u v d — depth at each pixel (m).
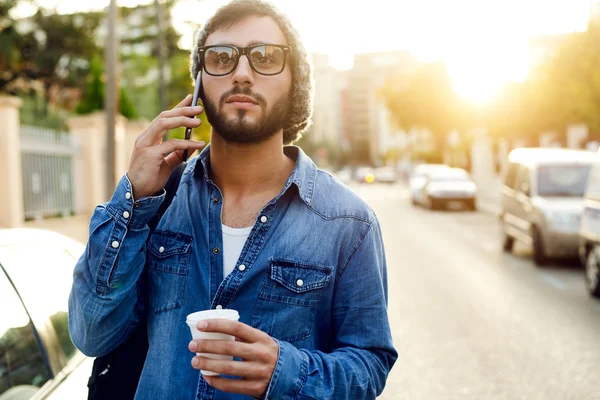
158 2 18.47
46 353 1.90
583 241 7.36
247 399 1.40
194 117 1.48
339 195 1.56
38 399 1.71
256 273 1.45
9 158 11.73
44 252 2.21
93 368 1.57
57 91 28.44
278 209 1.51
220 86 1.49
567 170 9.88
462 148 39.75
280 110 1.51
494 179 30.75
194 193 1.58
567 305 6.72
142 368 1.56
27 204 13.13
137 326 1.54
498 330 5.73
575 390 4.17
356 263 1.51
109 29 11.29
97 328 1.41
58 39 26.23
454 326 5.90
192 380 1.44
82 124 15.48
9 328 1.78
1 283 1.84
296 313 1.44
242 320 1.43
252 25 1.51
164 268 1.51
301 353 1.32
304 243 1.48
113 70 11.34
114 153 11.41
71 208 14.97
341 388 1.34
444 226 16.30
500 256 10.59
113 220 1.40
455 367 4.69
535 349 5.11
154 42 31.66
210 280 1.48
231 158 1.55
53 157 14.24
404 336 5.57
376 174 53.81
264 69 1.50
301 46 1.57
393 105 44.09
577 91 15.28
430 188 22.12
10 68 25.75
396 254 10.97
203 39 1.58
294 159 1.69
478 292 7.50
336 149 103.56
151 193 1.43
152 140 1.43
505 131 24.23
